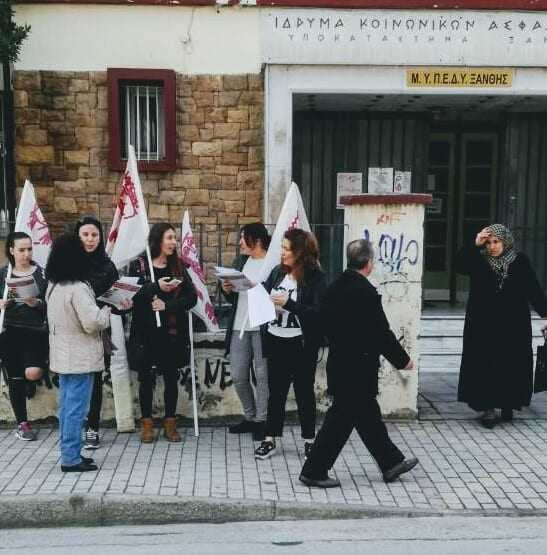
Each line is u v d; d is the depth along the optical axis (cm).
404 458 531
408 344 662
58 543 450
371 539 451
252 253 612
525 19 934
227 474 536
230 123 951
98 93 935
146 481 517
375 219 653
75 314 511
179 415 654
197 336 647
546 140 1077
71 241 516
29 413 645
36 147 938
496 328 648
